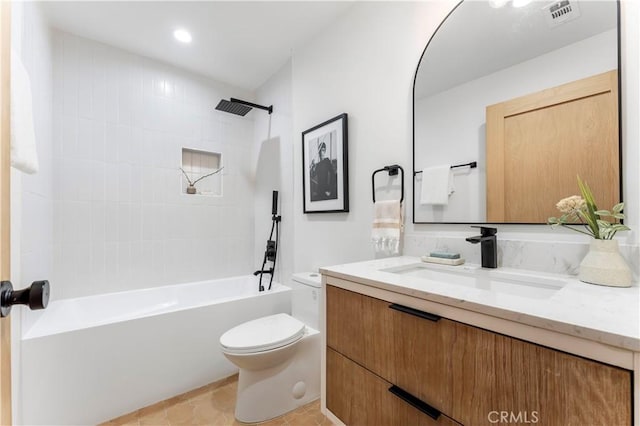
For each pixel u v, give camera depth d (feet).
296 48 7.43
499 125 3.72
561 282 2.86
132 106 7.70
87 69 7.08
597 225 2.68
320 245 6.64
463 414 2.19
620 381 1.53
